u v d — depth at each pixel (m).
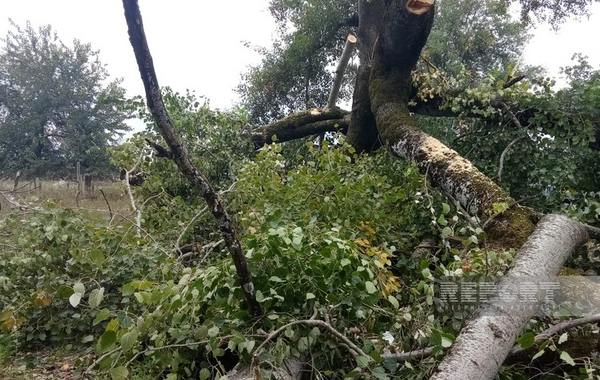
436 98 5.52
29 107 18.17
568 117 4.44
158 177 5.32
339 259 2.29
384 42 5.28
